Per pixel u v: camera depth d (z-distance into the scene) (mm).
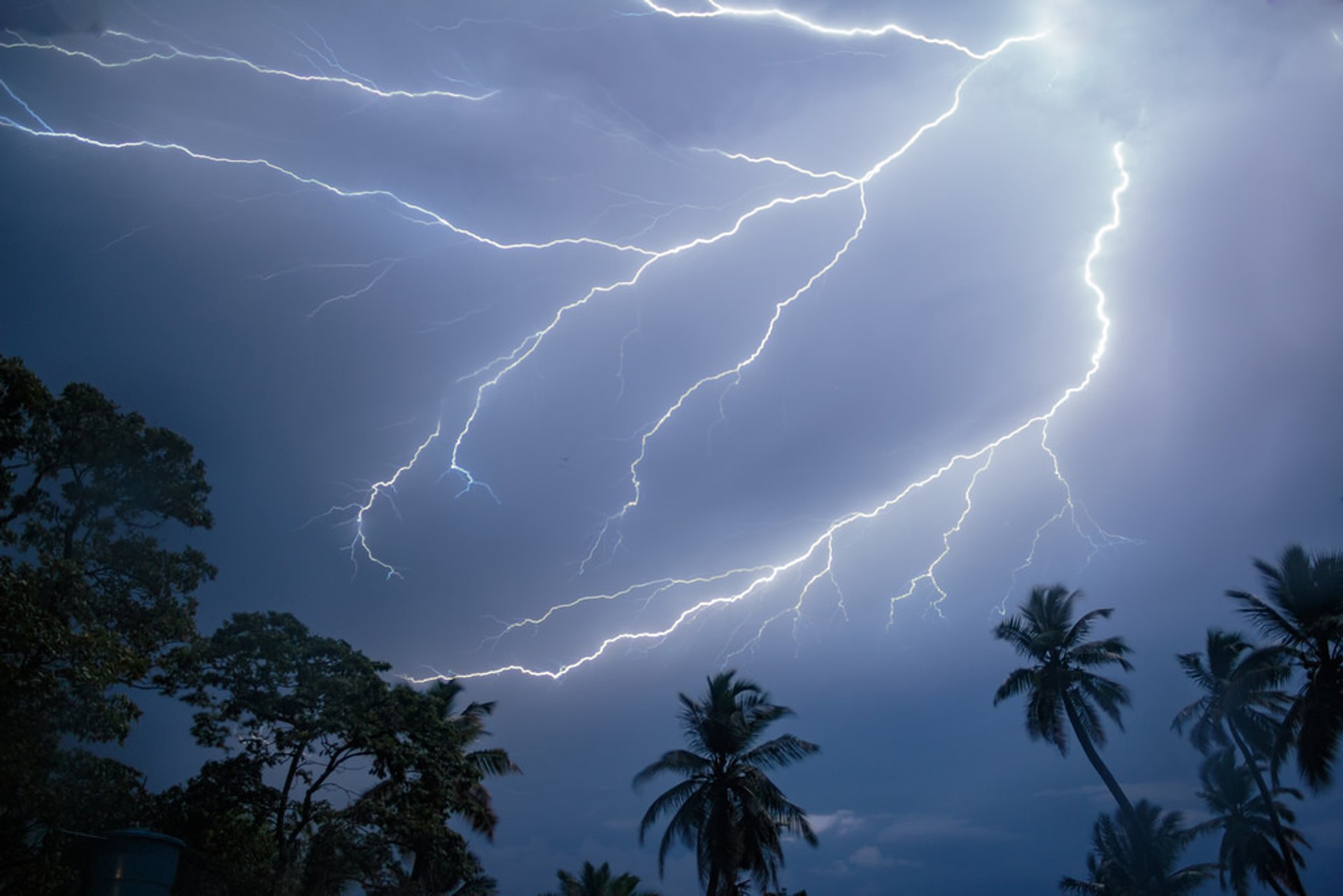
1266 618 28609
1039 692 35906
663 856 30094
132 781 21797
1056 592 38281
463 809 30875
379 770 25141
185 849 22125
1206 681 37281
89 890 18500
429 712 26500
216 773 23391
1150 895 35406
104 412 22141
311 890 23297
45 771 18469
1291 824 39000
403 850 25375
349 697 24906
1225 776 39219
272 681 24672
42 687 17281
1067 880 40375
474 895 33062
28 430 21000
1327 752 26734
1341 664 27422
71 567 19109
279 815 23531
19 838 18125
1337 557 27625
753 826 30016
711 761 31297
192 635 22703
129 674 18938
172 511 23094
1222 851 38781
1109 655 35406
